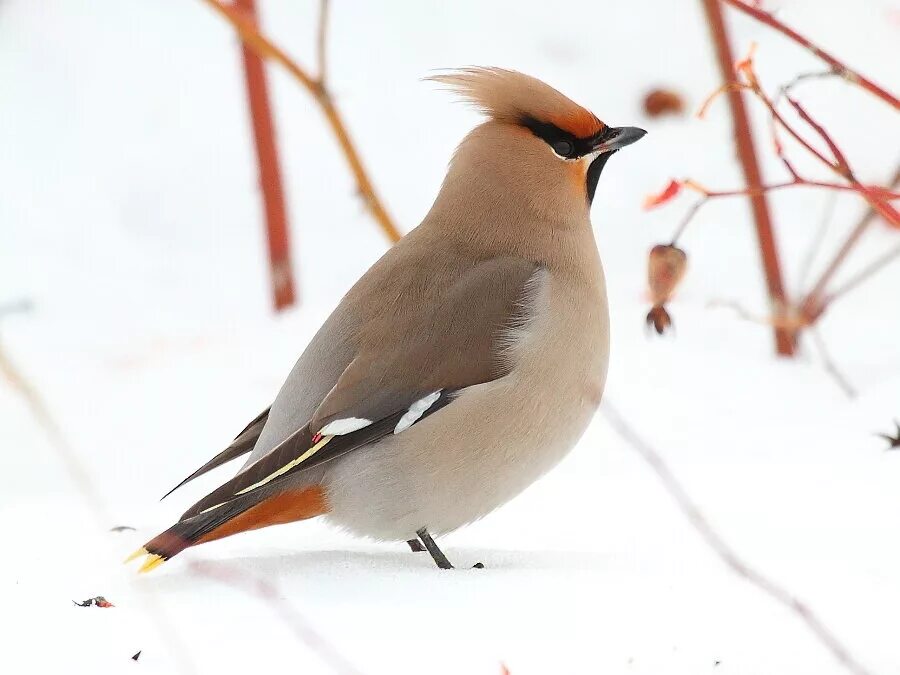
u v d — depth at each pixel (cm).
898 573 768
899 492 938
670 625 681
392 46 1791
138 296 1495
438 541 924
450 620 696
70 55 1803
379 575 786
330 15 1834
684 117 1648
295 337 1377
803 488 972
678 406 1185
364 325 893
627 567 791
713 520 917
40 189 1653
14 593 755
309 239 1575
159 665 646
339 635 679
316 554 852
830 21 1728
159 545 798
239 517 854
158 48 1823
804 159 1561
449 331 884
